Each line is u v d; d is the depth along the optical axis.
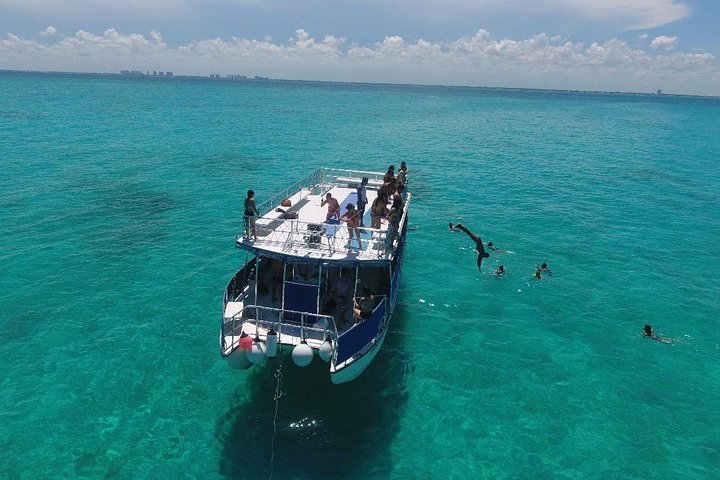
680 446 14.66
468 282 25.39
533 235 33.25
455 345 19.58
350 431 14.70
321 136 83.00
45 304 21.59
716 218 38.97
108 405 15.52
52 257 26.67
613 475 13.55
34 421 14.75
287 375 16.81
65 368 17.27
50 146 60.38
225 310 15.58
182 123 93.94
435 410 15.82
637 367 18.55
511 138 91.00
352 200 20.97
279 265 16.75
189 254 28.09
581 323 21.62
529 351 19.36
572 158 68.50
